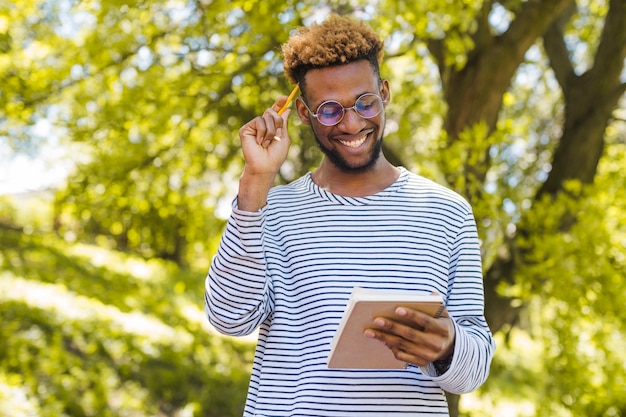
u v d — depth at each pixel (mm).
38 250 11234
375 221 2090
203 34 5227
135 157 5656
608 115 5703
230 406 7609
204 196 6047
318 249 2072
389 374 1982
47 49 5359
